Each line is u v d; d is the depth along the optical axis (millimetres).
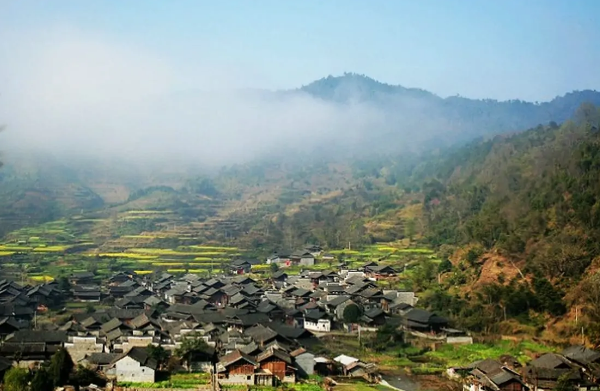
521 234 158000
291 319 145500
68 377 94500
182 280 188750
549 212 160125
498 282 146375
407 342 126250
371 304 154875
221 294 169000
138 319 127750
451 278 162750
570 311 126250
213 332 126688
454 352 119812
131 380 97250
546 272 140250
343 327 142875
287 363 101875
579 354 104312
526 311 132000
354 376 105938
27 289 166500
